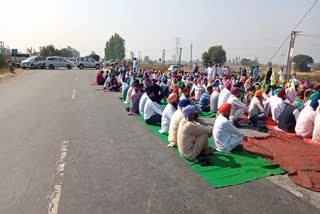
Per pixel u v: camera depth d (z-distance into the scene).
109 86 15.19
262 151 5.34
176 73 15.38
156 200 3.62
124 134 6.67
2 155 5.13
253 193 3.79
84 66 38.44
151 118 7.55
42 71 29.30
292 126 6.77
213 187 3.96
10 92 13.44
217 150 5.48
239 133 5.33
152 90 8.69
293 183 4.09
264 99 9.10
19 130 6.79
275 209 3.40
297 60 64.06
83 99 11.86
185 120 4.96
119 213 3.32
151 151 5.49
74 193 3.78
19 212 3.31
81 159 5.01
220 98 8.46
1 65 28.00
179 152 5.41
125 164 4.81
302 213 3.32
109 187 3.96
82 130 6.94
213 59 76.81
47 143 5.86
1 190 3.83
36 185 3.99
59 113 8.85
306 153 5.18
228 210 3.38
